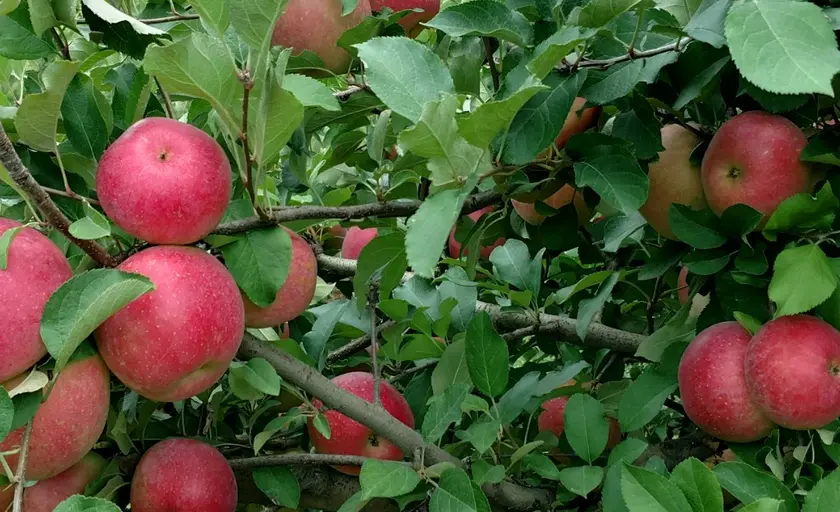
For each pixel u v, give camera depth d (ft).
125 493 5.32
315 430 5.88
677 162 5.55
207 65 4.06
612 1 4.58
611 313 7.86
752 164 4.99
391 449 5.82
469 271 6.40
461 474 4.44
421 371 7.55
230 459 5.53
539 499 5.86
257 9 3.89
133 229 4.15
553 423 7.07
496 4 5.13
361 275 6.00
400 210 5.50
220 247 4.63
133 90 4.75
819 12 3.77
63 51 4.92
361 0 5.90
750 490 4.25
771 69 3.65
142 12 6.07
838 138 4.99
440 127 4.27
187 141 4.24
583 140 5.22
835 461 4.67
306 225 5.64
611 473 4.82
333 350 8.18
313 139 9.56
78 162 4.63
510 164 4.77
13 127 4.79
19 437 3.79
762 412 4.92
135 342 3.92
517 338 7.41
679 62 5.15
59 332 3.62
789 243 4.83
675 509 3.85
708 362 5.05
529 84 4.32
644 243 6.97
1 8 4.11
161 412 6.38
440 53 6.56
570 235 6.53
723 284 5.27
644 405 5.45
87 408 3.97
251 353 4.83
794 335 4.69
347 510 4.53
